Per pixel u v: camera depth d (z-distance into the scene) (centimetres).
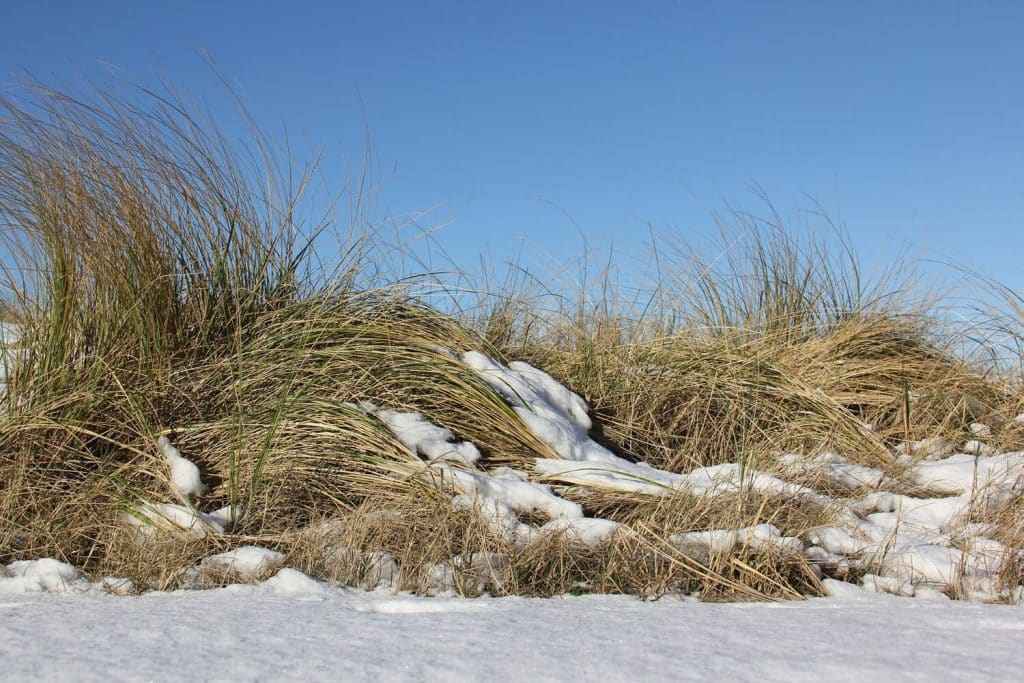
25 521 407
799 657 204
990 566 350
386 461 446
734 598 314
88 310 494
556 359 647
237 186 570
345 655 206
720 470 483
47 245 492
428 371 531
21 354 482
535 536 377
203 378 485
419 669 194
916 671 191
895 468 503
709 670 193
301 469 436
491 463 491
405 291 594
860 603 303
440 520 383
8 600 311
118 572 357
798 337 691
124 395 463
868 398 614
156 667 196
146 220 517
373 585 337
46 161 505
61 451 441
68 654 208
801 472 480
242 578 344
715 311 720
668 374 617
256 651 210
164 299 512
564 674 189
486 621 248
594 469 470
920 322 708
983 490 433
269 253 566
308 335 525
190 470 421
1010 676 187
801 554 345
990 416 586
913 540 387
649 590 318
